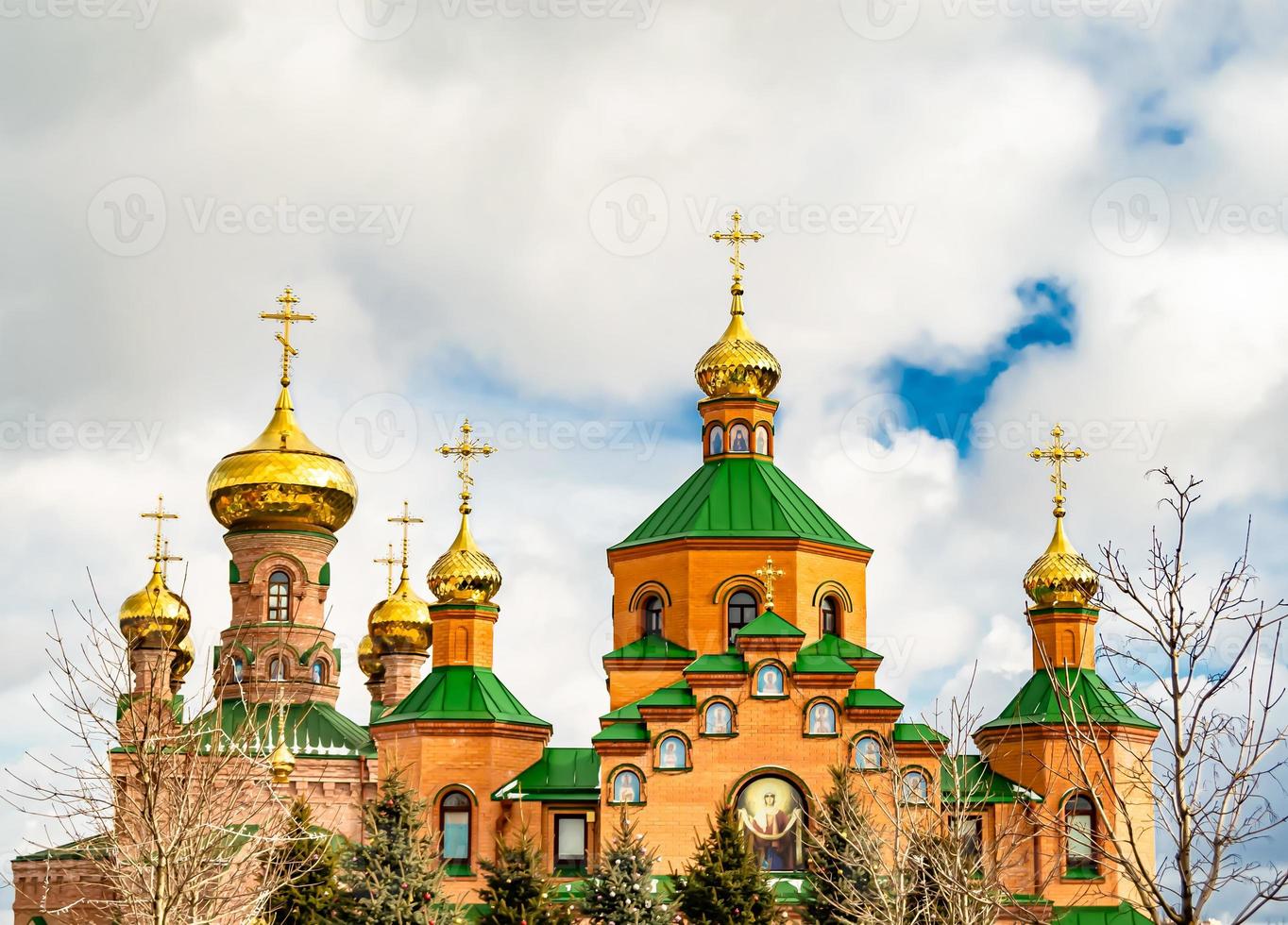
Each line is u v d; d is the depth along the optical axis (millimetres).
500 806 74375
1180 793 29531
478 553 80188
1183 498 31859
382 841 63750
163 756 44844
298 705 87188
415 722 75250
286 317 93375
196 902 42344
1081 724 73000
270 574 89250
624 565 80125
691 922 63438
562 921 63938
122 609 88438
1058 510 79750
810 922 63344
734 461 81312
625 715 72375
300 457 90000
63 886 80375
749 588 77438
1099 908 70688
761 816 70375
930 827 52438
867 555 80062
